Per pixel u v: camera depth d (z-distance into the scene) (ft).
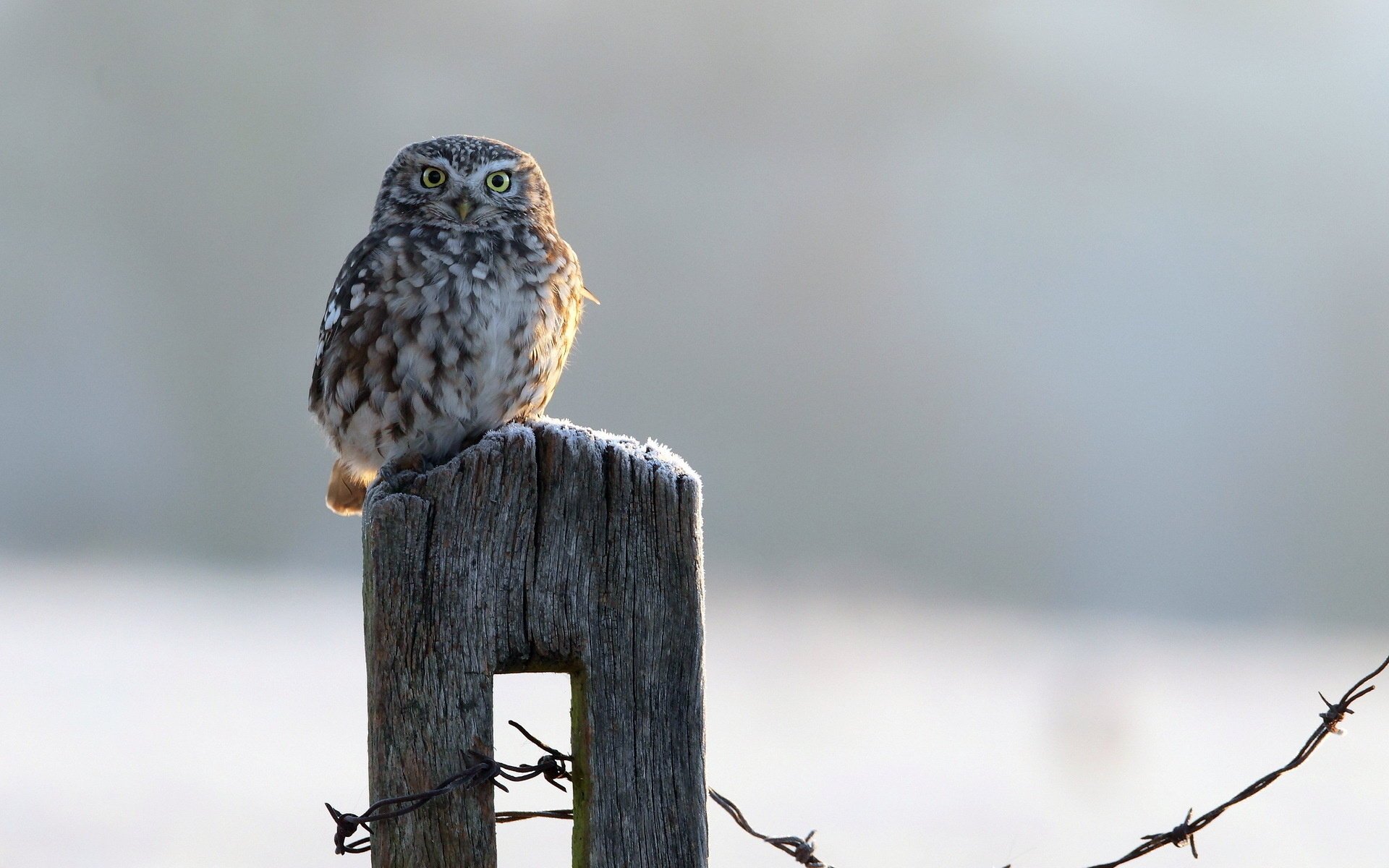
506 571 31.50
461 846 31.48
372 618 31.50
